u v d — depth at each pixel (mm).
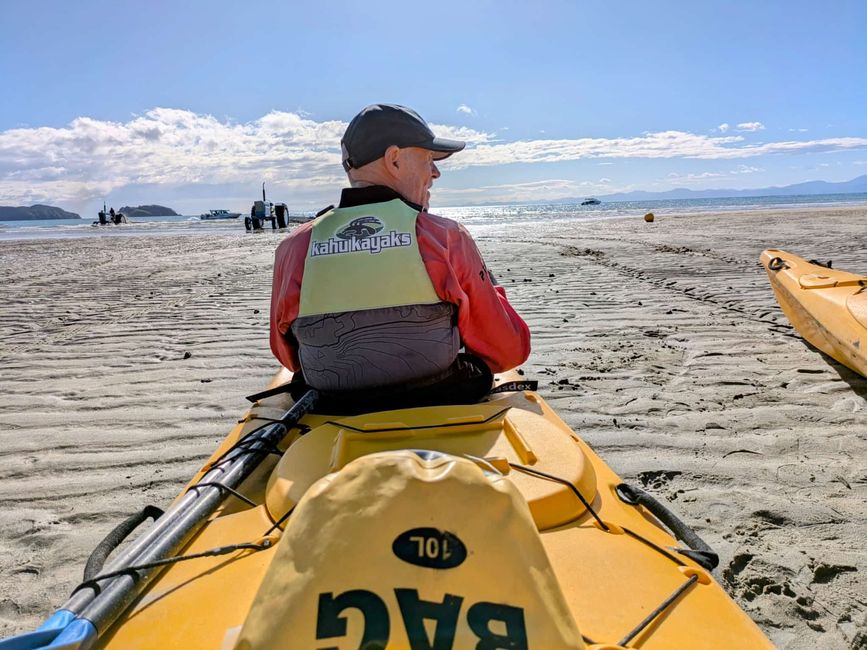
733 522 2498
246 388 4316
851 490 2721
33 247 20844
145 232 34156
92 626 976
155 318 6871
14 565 2418
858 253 10781
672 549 1235
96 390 4371
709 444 3193
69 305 7984
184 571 1160
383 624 698
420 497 760
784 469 2922
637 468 2955
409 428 1415
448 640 692
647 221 24000
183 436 3541
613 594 1037
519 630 705
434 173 2049
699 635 968
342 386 1783
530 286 8188
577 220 32875
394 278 1689
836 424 3402
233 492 1429
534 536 780
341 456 1294
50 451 3389
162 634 993
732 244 13320
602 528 1232
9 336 6180
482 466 1236
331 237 1758
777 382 4078
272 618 710
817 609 2002
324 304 1713
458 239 1798
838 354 4238
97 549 1405
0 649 908
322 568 728
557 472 1292
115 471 3146
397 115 1874
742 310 6281
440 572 723
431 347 1750
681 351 4836
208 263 12930
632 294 7359
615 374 4309
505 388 2227
